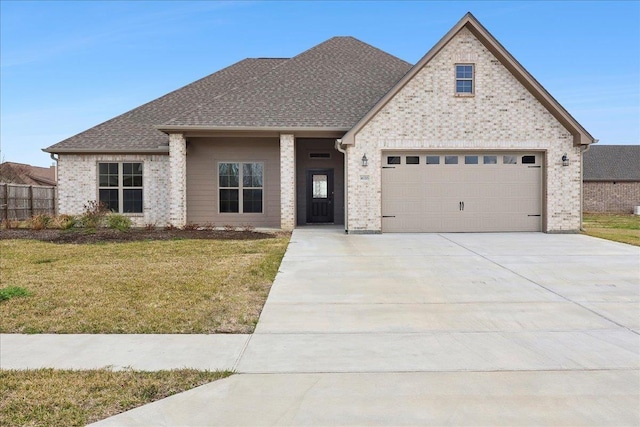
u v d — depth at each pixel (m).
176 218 16.95
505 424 3.50
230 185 18.48
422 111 15.50
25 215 22.20
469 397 3.94
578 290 7.86
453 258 10.75
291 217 16.97
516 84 15.55
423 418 3.58
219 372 4.43
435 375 4.40
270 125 16.53
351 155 15.52
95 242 13.05
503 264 10.02
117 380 4.23
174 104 20.80
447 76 15.52
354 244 12.98
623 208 37.31
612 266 9.80
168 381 4.23
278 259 10.44
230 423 3.51
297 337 5.54
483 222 15.88
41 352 4.99
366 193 15.55
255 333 5.67
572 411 3.69
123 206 18.75
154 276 8.50
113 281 8.09
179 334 5.60
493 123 15.55
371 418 3.59
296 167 19.31
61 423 3.50
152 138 18.88
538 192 15.94
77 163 18.69
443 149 15.55
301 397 3.94
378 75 19.91
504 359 4.82
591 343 5.32
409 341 5.41
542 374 4.42
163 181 18.61
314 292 7.71
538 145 15.60
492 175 15.88
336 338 5.51
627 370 4.52
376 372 4.48
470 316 6.42
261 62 23.58
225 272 8.87
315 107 17.58
